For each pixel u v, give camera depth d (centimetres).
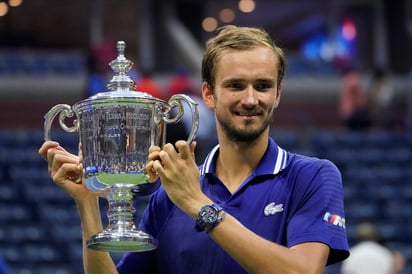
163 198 855
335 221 814
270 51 806
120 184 802
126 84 820
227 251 763
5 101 4188
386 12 4600
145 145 800
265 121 806
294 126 4175
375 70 3888
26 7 4647
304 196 822
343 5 4666
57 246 2702
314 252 797
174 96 803
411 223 2906
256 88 802
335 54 4516
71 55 4525
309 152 3309
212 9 4703
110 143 796
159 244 845
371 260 1908
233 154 838
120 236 779
